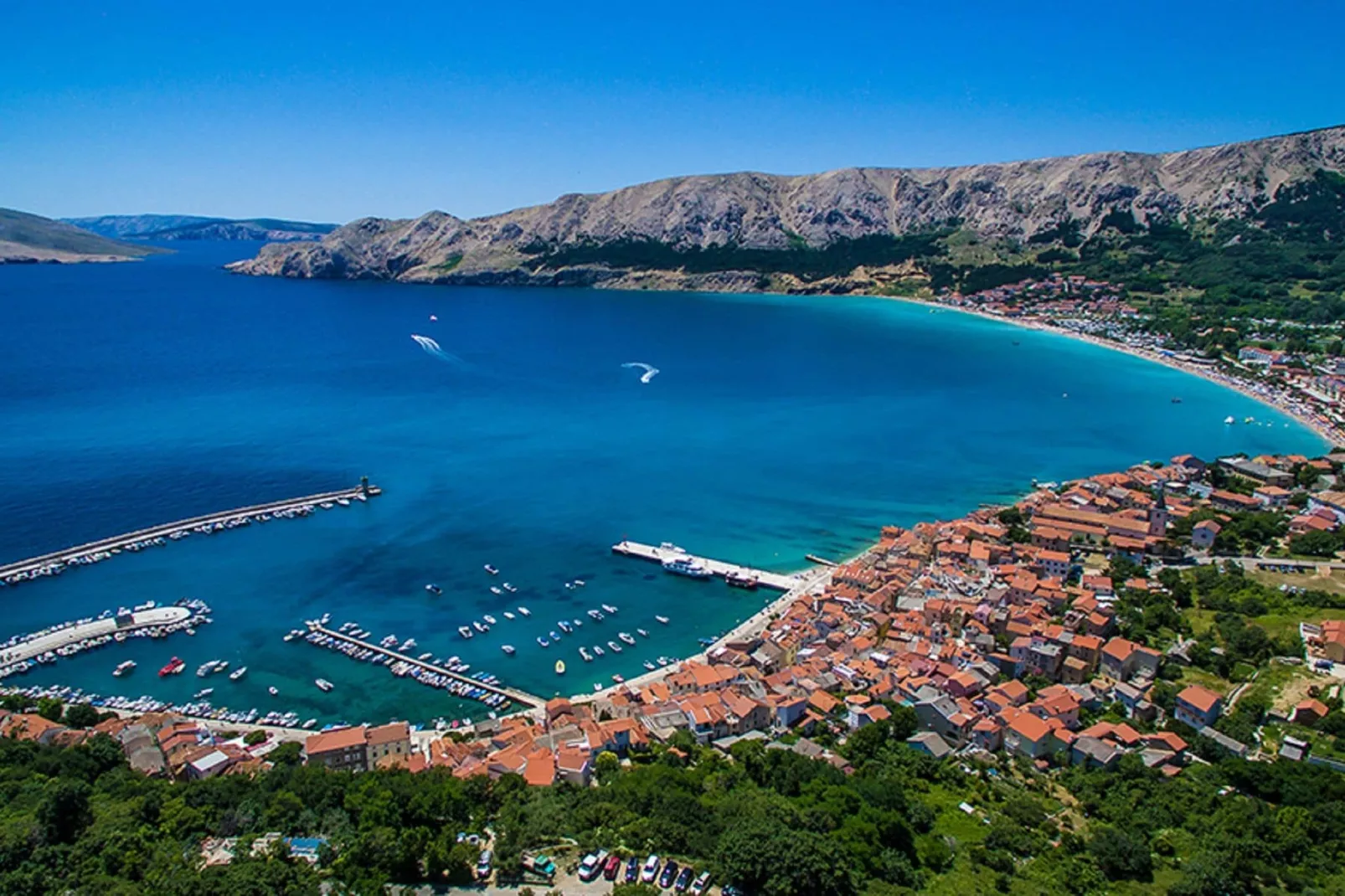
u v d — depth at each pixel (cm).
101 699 17088
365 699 17312
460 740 15300
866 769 13738
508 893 10419
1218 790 13188
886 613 19812
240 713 16712
